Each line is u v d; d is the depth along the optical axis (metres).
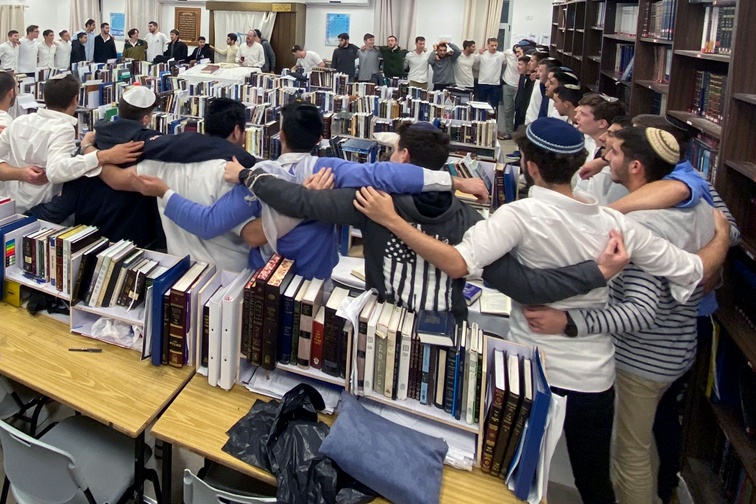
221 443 1.65
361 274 2.54
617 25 5.56
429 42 11.83
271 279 1.78
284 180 1.79
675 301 1.82
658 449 2.29
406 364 1.68
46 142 2.51
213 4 12.53
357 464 1.47
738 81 2.17
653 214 1.73
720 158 2.24
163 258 2.10
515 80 9.71
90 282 2.09
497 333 2.36
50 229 2.28
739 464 2.19
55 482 1.61
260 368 1.95
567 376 1.63
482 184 2.02
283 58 12.45
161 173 2.12
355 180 1.72
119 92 6.37
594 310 1.60
